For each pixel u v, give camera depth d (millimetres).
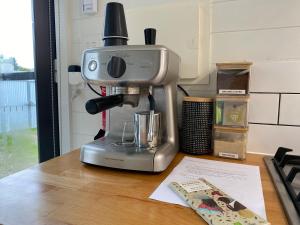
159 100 700
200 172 600
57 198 467
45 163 670
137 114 650
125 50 562
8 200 456
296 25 708
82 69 622
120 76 563
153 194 483
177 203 448
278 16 722
